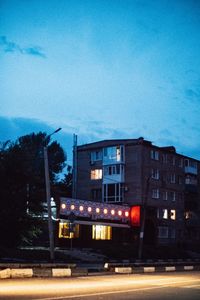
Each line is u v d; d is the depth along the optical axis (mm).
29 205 33906
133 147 58969
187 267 30672
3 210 32688
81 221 48719
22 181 34000
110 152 60406
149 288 16047
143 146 58781
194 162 69375
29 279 18281
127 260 40562
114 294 13641
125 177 58750
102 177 60562
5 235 34188
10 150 34594
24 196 33469
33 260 31359
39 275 19594
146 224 57906
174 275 24188
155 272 26656
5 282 16406
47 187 28750
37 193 33969
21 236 34469
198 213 68938
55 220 47250
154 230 58688
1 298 11531
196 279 21250
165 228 61031
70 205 47625
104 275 22750
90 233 50969
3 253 32969
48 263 27234
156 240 58594
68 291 13891
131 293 14164
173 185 63750
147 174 58719
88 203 50031
